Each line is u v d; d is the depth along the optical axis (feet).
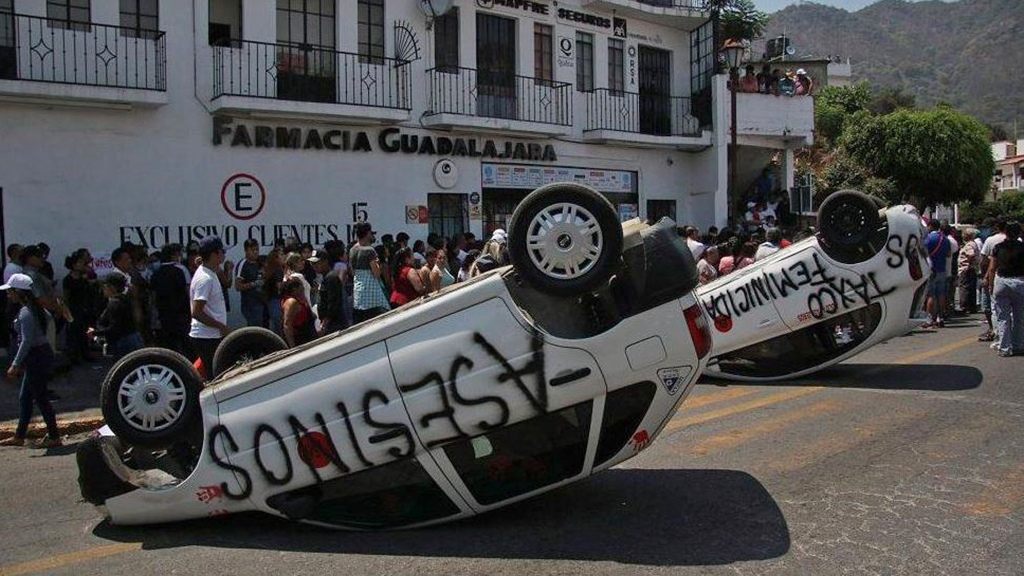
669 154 71.36
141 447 17.15
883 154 100.22
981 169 99.04
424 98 56.13
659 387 16.69
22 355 25.53
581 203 16.08
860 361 38.09
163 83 45.70
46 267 40.22
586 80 66.44
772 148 75.61
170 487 17.08
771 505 17.94
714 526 16.76
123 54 44.62
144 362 17.17
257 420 16.65
